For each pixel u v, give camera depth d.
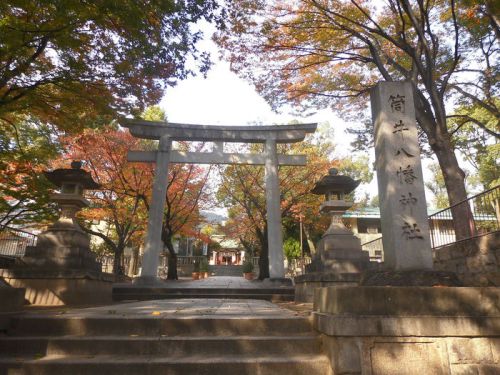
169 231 21.98
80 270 8.70
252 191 22.45
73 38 8.73
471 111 16.45
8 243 13.86
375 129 6.91
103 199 18.92
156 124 15.44
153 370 4.26
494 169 22.41
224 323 5.17
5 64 9.30
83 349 4.66
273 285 13.73
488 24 12.03
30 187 14.16
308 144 21.67
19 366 4.23
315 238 30.05
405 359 4.16
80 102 10.97
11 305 5.23
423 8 11.41
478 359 4.20
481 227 10.61
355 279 9.28
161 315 5.49
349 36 13.04
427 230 6.05
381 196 6.58
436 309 4.34
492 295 4.39
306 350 4.76
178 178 20.84
